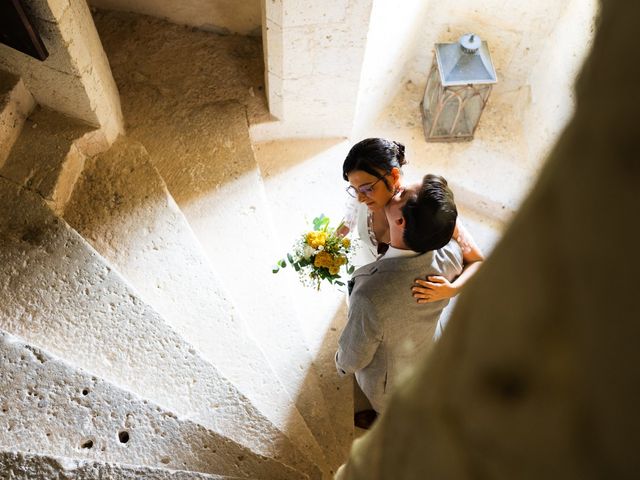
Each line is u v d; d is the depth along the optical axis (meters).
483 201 4.54
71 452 2.24
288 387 3.28
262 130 4.02
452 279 2.49
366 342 2.47
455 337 0.44
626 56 0.25
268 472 2.47
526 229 0.33
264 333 3.40
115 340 2.67
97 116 3.22
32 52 2.69
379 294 2.33
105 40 4.01
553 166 0.31
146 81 3.91
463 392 0.42
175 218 3.29
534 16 3.98
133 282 3.11
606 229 0.27
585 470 0.31
